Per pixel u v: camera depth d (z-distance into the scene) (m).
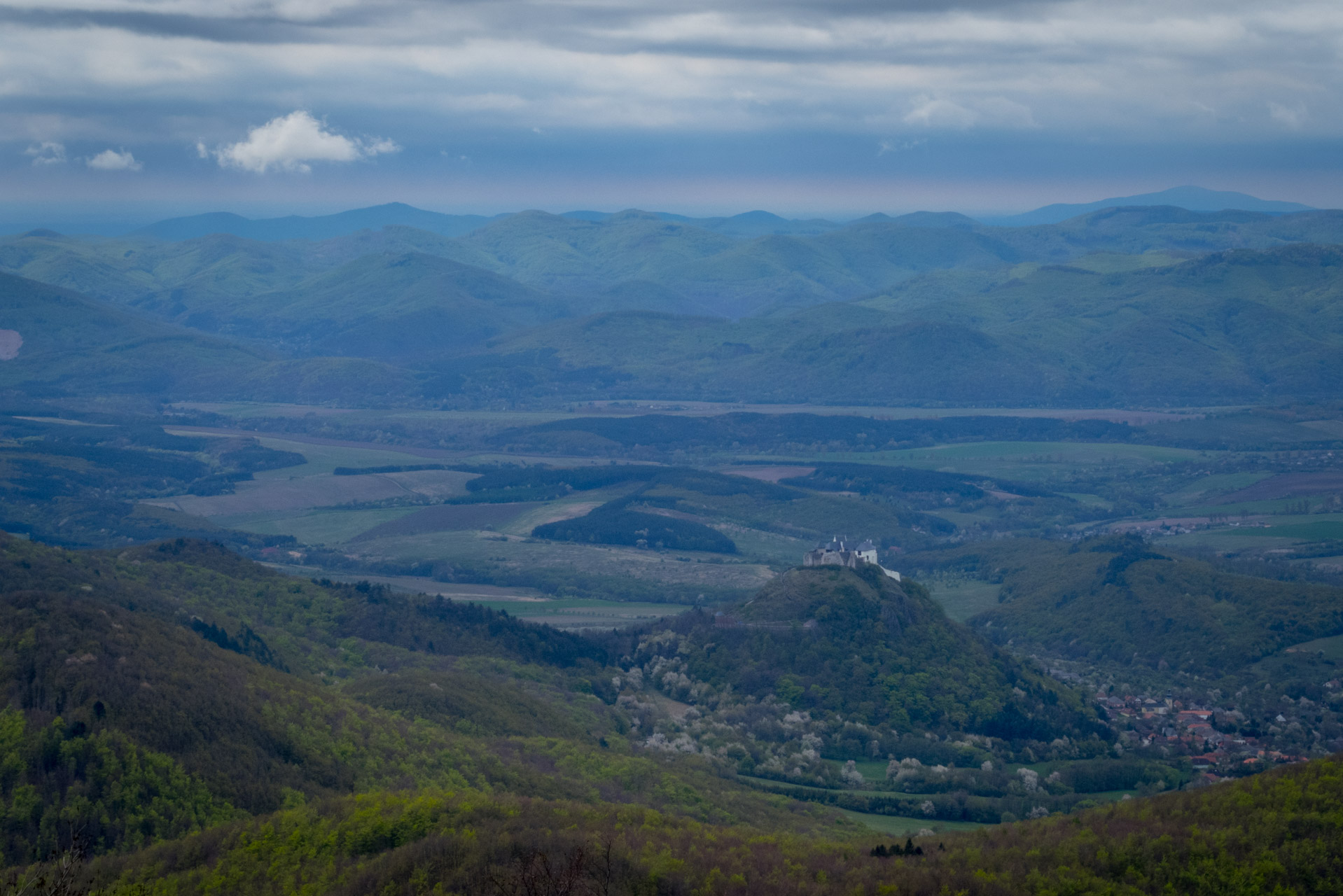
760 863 154.62
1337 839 147.12
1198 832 154.00
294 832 158.12
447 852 147.38
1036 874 148.25
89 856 150.00
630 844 154.62
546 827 157.62
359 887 142.00
